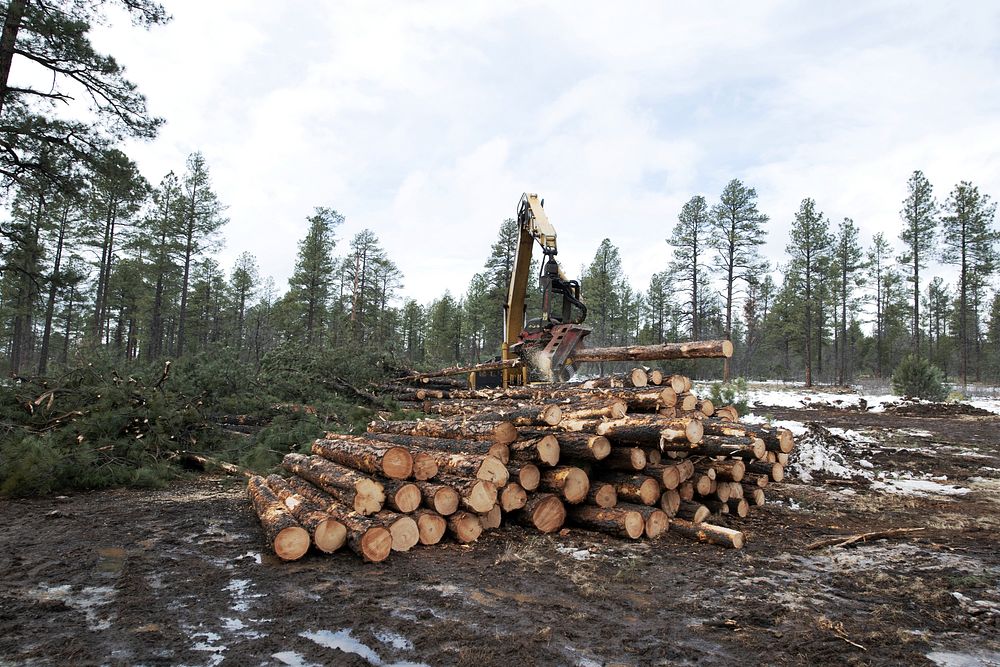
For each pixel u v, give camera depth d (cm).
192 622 346
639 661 309
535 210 1214
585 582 431
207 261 4744
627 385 679
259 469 817
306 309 4269
